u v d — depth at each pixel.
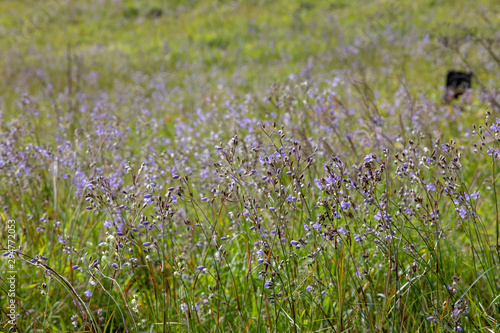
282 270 2.74
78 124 6.14
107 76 13.20
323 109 4.26
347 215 2.52
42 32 21.28
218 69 13.49
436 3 18.14
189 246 3.38
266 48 15.88
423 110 4.82
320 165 3.87
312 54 14.02
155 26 21.14
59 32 21.16
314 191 3.69
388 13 17.70
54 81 11.78
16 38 20.72
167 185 3.88
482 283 3.14
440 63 9.41
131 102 7.96
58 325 3.21
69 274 3.38
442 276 2.70
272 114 4.24
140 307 3.01
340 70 8.94
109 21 22.39
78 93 9.22
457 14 15.84
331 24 17.84
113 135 4.07
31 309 3.11
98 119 4.75
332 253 3.12
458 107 6.22
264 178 2.50
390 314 2.76
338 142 4.23
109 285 3.22
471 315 2.78
